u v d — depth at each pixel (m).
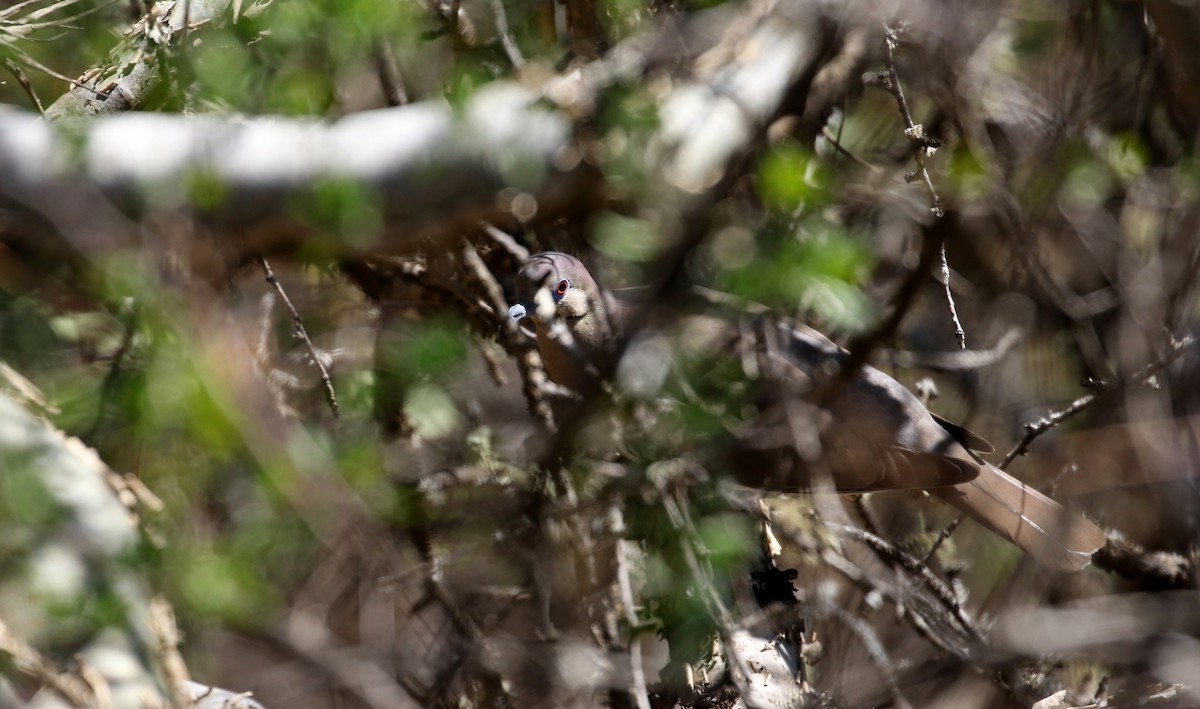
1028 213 9.02
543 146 7.05
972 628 9.47
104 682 5.77
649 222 6.96
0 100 9.29
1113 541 10.20
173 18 7.81
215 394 5.55
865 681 9.03
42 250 6.86
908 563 9.24
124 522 6.19
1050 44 9.94
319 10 6.89
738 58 7.73
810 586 9.23
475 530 7.64
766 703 7.32
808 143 8.71
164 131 6.74
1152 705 8.88
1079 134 9.52
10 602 5.76
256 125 7.00
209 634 8.22
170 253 6.26
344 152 6.95
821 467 8.09
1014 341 11.48
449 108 7.22
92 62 8.81
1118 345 10.89
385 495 6.48
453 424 9.37
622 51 7.47
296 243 7.19
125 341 6.93
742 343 7.78
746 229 7.54
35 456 6.13
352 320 10.12
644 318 7.45
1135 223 11.27
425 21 8.60
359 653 8.55
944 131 9.93
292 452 5.91
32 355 7.46
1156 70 10.68
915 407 9.55
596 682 8.07
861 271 7.07
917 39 8.32
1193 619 9.40
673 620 7.59
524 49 8.96
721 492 7.62
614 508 7.92
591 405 7.44
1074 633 9.21
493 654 8.20
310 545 6.96
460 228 7.41
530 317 9.21
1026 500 9.66
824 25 7.94
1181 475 9.72
